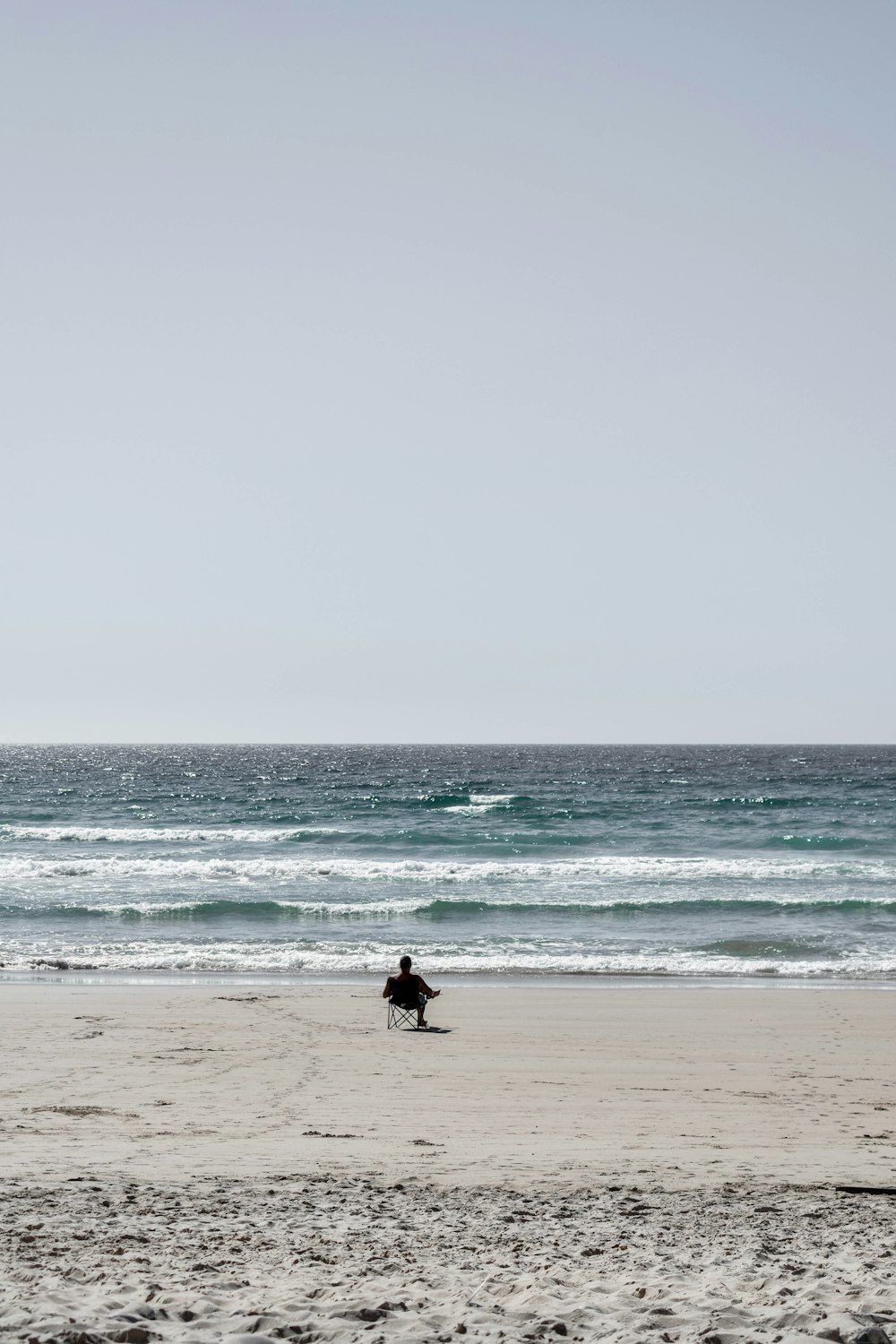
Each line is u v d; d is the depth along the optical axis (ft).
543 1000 58.34
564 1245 18.70
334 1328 12.89
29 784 347.97
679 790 297.53
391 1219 20.88
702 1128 33.88
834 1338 12.33
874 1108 37.35
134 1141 30.55
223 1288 15.10
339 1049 46.19
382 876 118.32
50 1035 48.21
